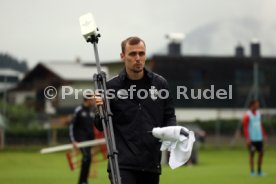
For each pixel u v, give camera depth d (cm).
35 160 6544
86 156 3566
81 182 3569
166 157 5694
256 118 4519
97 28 1711
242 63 13138
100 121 1717
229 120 10319
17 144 8300
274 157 7094
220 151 8175
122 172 1688
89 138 3588
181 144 1653
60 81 12288
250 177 4394
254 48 14675
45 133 8388
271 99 13125
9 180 4194
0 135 8194
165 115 1744
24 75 13788
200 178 4309
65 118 9988
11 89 13088
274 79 13162
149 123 1706
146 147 1698
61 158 6881
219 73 13062
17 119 8794
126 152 1697
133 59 1681
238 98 12938
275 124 9969
